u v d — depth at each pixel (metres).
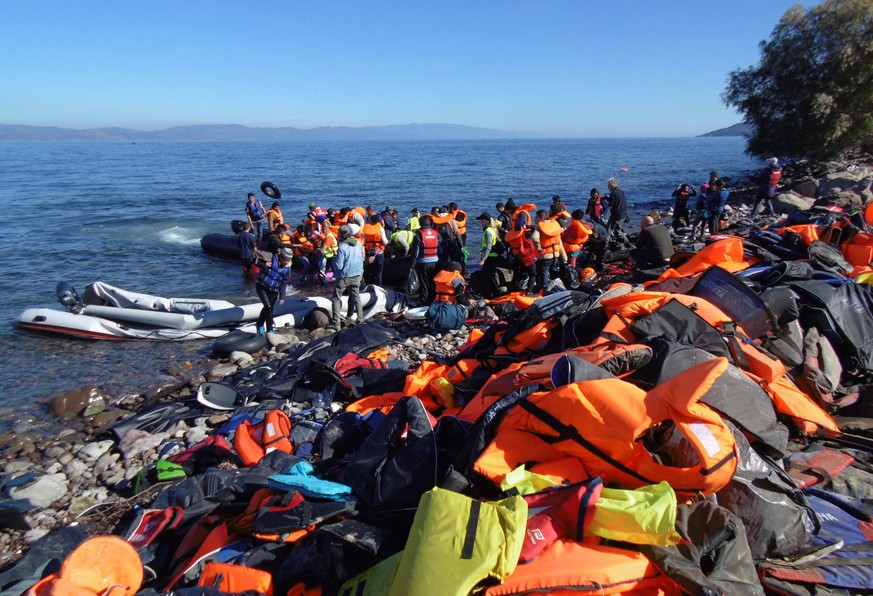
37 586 2.86
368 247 14.24
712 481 3.07
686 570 2.72
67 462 6.28
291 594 3.21
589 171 56.59
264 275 10.04
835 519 3.57
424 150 151.88
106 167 68.69
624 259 13.65
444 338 9.56
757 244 8.38
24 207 29.09
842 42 26.08
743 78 29.89
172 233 21.58
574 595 2.67
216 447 5.64
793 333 5.60
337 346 8.54
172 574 3.65
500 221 14.41
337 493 3.79
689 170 55.16
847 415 5.10
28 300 13.12
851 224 8.80
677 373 4.07
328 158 97.94
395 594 2.64
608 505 2.93
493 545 2.73
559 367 3.97
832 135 26.20
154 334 10.53
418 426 4.00
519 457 3.68
